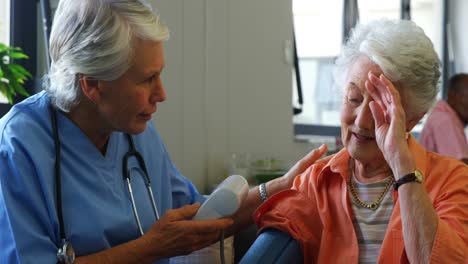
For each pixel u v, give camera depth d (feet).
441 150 12.82
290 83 12.86
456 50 18.95
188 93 10.51
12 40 8.76
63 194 4.60
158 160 5.47
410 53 4.71
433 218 4.36
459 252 4.31
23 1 8.80
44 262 4.33
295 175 5.82
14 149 4.43
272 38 12.38
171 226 4.62
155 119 9.88
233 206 4.79
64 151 4.72
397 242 4.77
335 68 5.14
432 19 18.83
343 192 5.22
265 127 12.27
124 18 4.26
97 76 4.28
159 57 4.42
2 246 4.32
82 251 4.60
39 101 4.78
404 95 4.79
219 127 11.19
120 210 4.86
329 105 15.24
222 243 4.97
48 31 8.34
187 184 5.85
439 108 13.07
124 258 4.52
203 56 10.80
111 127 4.70
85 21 4.26
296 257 5.39
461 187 4.79
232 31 11.42
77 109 4.70
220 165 11.21
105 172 4.87
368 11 16.70
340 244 5.13
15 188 4.38
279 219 5.49
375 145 4.95
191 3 10.50
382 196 5.04
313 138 13.66
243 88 11.71
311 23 14.90
